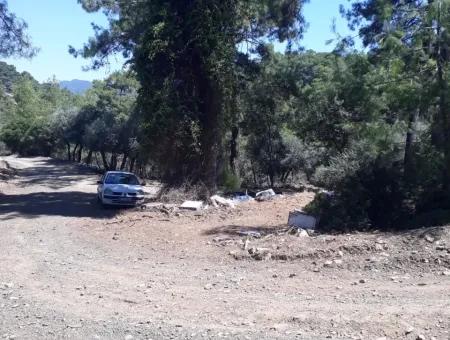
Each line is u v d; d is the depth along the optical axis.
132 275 8.96
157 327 6.21
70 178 43.22
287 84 31.00
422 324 6.09
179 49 20.42
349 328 6.05
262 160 38.72
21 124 83.56
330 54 15.09
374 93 13.28
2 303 7.27
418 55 12.71
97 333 6.05
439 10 12.05
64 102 89.69
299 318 6.39
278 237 11.41
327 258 9.50
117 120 49.03
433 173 12.91
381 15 13.52
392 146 13.72
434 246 9.34
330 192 15.12
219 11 20.38
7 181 36.41
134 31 25.58
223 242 11.49
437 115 12.59
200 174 20.77
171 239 12.35
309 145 36.69
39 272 9.18
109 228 14.21
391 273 8.55
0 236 13.20
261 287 8.01
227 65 20.50
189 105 20.80
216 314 6.69
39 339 5.88
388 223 12.96
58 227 14.97
